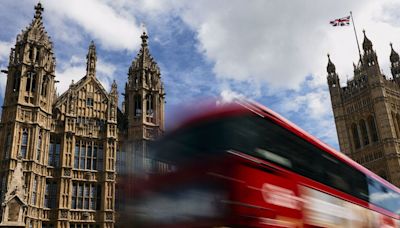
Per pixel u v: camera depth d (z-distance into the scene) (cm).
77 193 4050
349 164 1655
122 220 1049
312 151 1427
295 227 1173
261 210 1080
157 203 1047
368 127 9700
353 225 1493
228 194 1043
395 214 1878
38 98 4075
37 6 4541
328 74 11044
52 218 3850
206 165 1079
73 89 4409
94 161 4272
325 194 1390
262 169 1152
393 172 8831
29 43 4266
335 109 10594
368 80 9856
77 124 4312
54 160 4091
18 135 3872
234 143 1120
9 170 3681
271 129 1272
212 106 1183
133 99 4644
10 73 4150
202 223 1009
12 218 3375
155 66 4866
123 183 1108
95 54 4756
